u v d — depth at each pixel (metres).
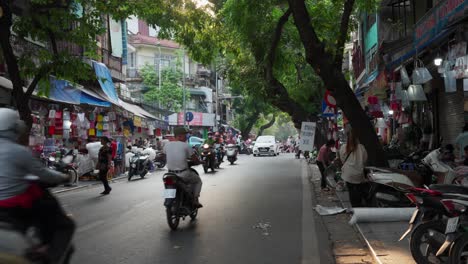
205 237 8.59
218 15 18.25
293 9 11.24
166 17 17.25
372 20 24.67
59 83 18.81
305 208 11.89
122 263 6.91
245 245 7.94
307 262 6.88
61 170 17.61
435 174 11.25
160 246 7.93
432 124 17.77
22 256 4.01
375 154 11.34
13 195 4.41
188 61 58.97
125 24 32.22
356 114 11.38
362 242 8.09
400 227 8.80
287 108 18.41
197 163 9.95
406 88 15.31
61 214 4.88
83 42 14.55
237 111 62.38
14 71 13.19
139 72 50.47
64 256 4.72
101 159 15.72
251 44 18.95
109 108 24.47
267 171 24.31
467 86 12.23
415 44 13.48
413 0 19.62
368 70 25.14
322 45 11.22
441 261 6.11
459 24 9.70
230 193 14.99
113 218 10.73
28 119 13.44
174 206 9.20
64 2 14.30
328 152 15.52
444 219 6.06
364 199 10.46
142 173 21.86
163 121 38.03
